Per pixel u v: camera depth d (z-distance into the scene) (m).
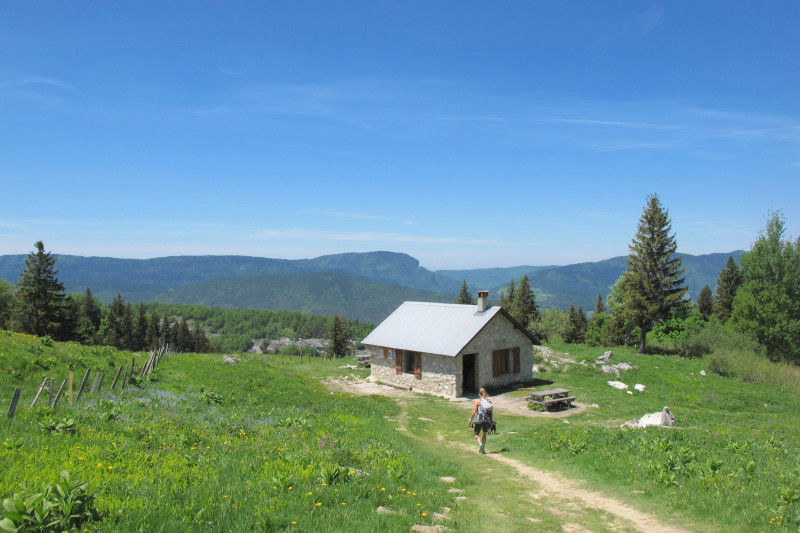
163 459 10.15
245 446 12.57
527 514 10.20
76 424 12.10
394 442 17.34
